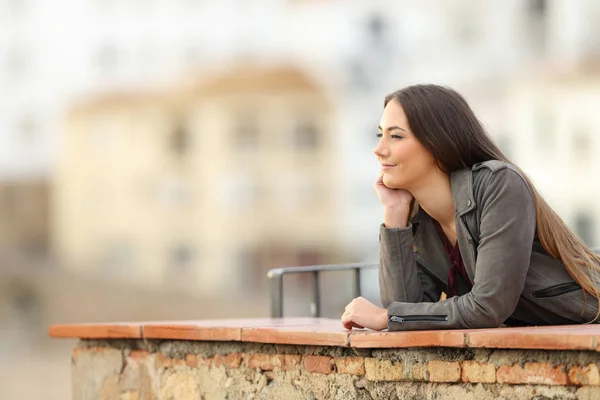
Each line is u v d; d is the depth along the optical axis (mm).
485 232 5090
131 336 6047
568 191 83000
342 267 7789
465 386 4633
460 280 5559
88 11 104688
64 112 100125
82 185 98250
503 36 88875
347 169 93062
